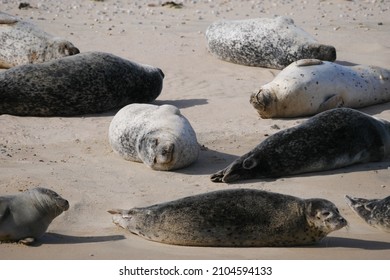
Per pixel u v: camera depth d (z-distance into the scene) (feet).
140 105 139.23
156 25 256.73
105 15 272.92
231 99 175.01
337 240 98.43
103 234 97.81
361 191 118.83
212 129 151.64
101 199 111.55
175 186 118.93
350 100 166.20
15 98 159.33
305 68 164.76
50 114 161.58
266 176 125.29
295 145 126.82
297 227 94.58
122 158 134.72
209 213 94.99
